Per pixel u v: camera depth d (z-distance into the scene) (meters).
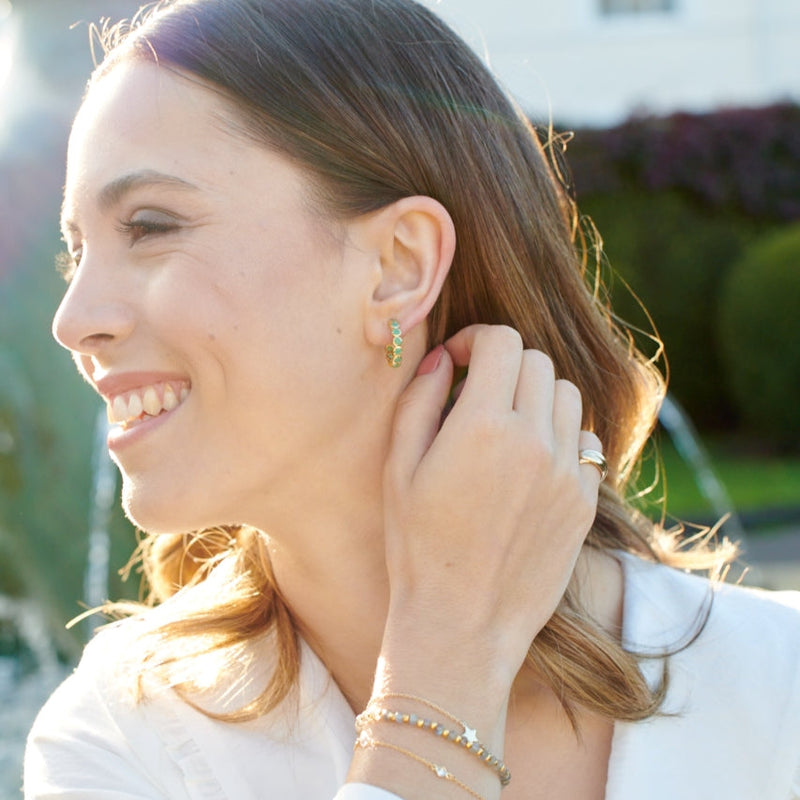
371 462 1.40
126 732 1.44
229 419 1.31
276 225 1.30
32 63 4.51
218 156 1.29
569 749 1.39
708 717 1.38
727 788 1.35
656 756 1.35
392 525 1.33
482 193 1.47
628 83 12.54
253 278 1.29
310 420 1.33
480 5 12.38
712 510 7.34
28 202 4.33
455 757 1.22
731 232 10.62
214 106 1.29
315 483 1.37
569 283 1.60
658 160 10.45
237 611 1.49
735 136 10.55
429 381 1.40
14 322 4.23
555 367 1.57
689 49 12.55
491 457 1.31
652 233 10.52
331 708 1.43
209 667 1.47
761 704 1.39
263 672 1.47
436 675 1.24
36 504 4.20
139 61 1.32
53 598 4.29
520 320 1.52
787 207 10.62
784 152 10.59
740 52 12.62
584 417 1.64
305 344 1.32
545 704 1.41
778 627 1.46
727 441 10.53
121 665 1.49
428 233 1.39
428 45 1.46
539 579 1.32
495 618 1.29
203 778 1.40
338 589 1.44
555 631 1.38
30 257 4.30
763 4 12.50
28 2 4.56
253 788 1.40
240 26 1.32
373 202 1.36
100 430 4.23
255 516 1.38
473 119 1.48
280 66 1.32
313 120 1.33
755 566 6.51
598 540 1.62
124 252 1.31
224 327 1.28
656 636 1.45
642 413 1.71
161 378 1.30
